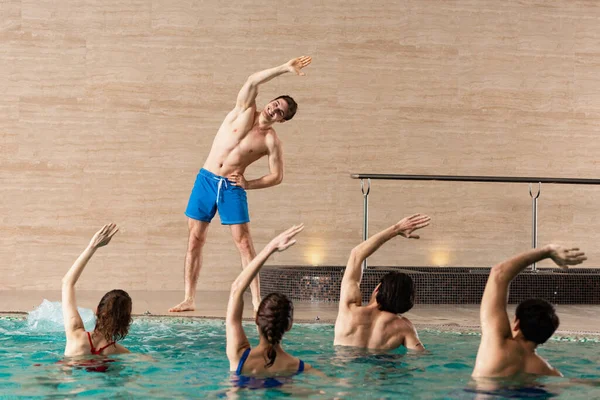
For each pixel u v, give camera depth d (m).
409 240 9.02
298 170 8.84
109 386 3.15
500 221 9.17
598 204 9.36
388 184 8.99
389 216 8.98
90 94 8.51
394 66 9.01
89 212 8.49
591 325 5.60
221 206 6.23
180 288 8.62
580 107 9.34
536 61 9.27
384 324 3.95
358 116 8.95
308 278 7.43
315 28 8.88
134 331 5.10
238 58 8.75
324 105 8.88
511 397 2.87
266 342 3.23
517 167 9.22
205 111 8.70
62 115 8.46
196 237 6.38
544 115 9.27
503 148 9.20
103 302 3.76
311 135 8.87
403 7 9.02
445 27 9.10
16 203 8.38
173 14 8.65
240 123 6.16
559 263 2.85
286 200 8.82
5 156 8.37
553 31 9.30
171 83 8.63
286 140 8.83
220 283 8.65
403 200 9.02
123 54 8.56
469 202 9.12
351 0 8.94
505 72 9.20
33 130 8.41
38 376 3.35
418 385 3.15
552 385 3.01
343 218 8.91
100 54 8.53
